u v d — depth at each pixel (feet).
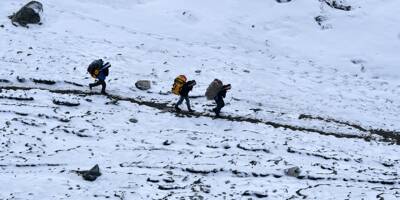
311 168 97.60
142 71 156.56
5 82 133.69
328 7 225.56
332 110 147.33
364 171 99.19
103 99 130.21
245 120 127.54
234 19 215.10
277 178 93.04
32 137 102.17
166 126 118.21
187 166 94.27
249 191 83.20
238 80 160.35
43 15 185.88
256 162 98.12
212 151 104.27
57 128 108.06
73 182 84.02
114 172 89.61
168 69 160.66
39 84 136.15
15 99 121.70
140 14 213.46
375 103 158.81
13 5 194.08
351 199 81.41
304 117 135.13
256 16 219.00
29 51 155.63
